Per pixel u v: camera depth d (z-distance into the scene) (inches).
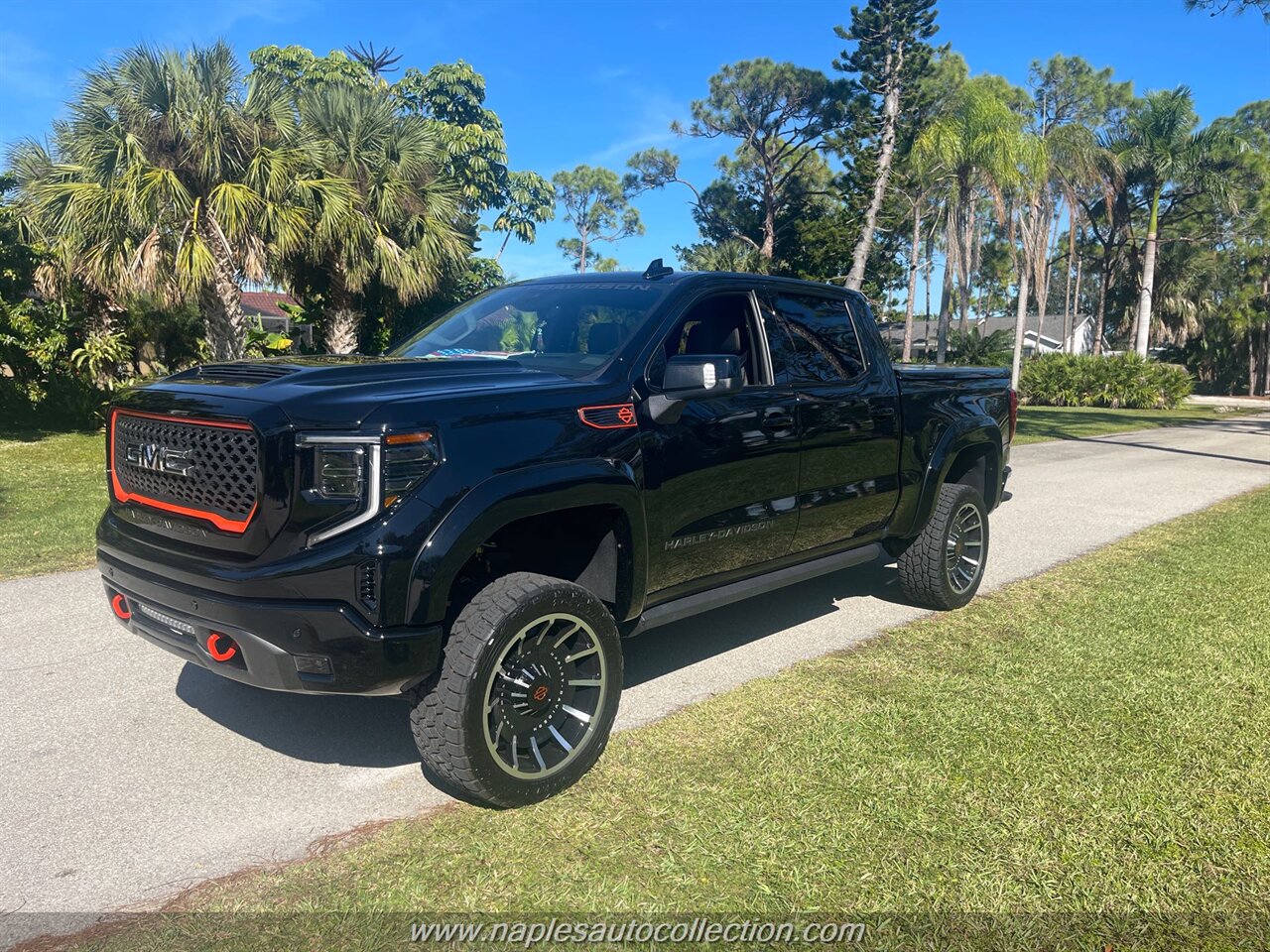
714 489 154.4
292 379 124.6
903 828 120.6
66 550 279.0
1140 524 346.0
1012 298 3334.2
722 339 168.1
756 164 1866.4
